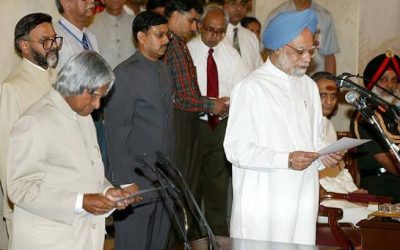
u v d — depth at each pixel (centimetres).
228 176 684
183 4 623
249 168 480
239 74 704
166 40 566
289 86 491
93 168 416
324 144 508
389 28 930
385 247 455
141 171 553
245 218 489
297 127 488
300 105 493
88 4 591
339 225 582
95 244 417
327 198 582
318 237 587
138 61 566
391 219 464
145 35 563
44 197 396
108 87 408
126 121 552
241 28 767
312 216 496
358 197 579
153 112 561
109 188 417
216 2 786
